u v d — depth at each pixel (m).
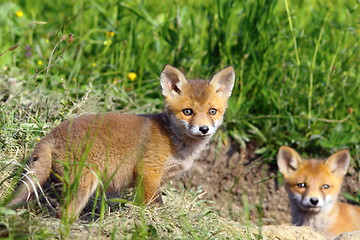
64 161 7.34
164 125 8.38
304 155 12.35
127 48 13.27
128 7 13.11
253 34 12.91
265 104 12.78
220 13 13.14
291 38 12.59
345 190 12.23
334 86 12.50
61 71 12.66
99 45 13.71
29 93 10.93
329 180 10.86
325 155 12.45
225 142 12.66
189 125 8.34
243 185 12.44
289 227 8.70
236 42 13.67
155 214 7.79
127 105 11.73
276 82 12.95
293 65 12.23
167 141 8.21
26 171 7.45
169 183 9.95
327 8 12.60
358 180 12.16
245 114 12.60
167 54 13.44
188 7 14.31
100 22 14.52
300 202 10.85
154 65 13.39
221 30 13.13
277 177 12.48
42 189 7.50
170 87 8.70
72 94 11.76
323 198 10.64
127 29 13.79
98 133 7.66
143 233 6.53
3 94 10.32
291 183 11.12
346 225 10.92
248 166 12.44
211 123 8.52
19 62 12.78
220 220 8.44
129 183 8.20
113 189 8.16
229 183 12.46
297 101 12.60
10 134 9.02
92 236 6.67
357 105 12.68
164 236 7.12
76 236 6.48
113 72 12.57
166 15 14.37
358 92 12.66
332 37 13.05
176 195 9.62
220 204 12.23
